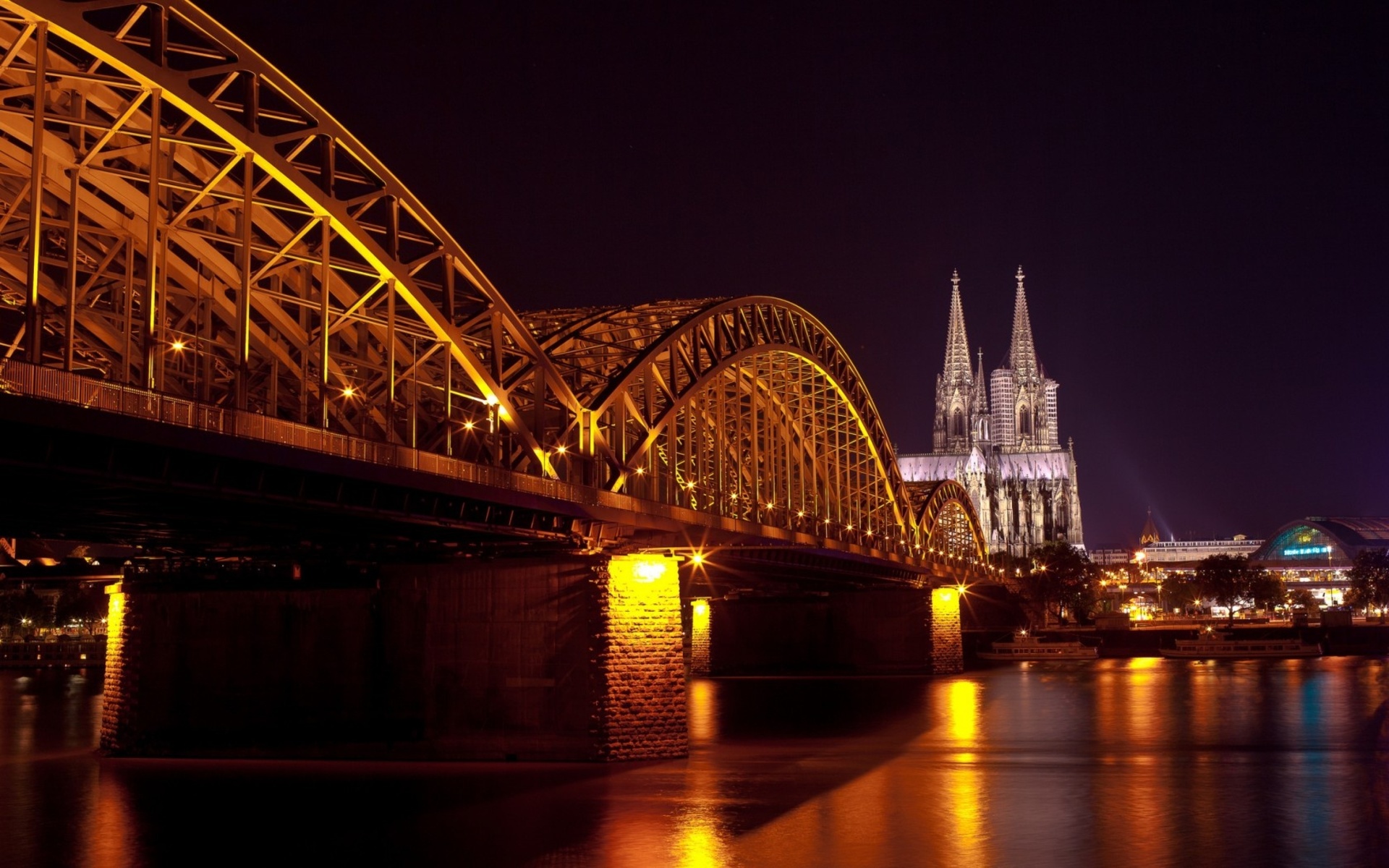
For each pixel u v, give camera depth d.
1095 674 156.88
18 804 57.00
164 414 43.66
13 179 51.00
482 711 66.19
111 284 57.31
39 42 41.75
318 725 67.81
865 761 72.75
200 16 48.12
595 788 59.44
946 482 189.00
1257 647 194.50
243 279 49.31
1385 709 103.94
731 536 87.12
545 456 67.19
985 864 46.06
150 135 46.97
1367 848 48.56
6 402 37.84
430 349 60.97
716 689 133.62
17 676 163.88
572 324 85.94
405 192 58.84
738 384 98.06
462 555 68.31
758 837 50.19
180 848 48.75
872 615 159.50
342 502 52.28
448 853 47.28
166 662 70.38
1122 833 51.31
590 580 65.56
